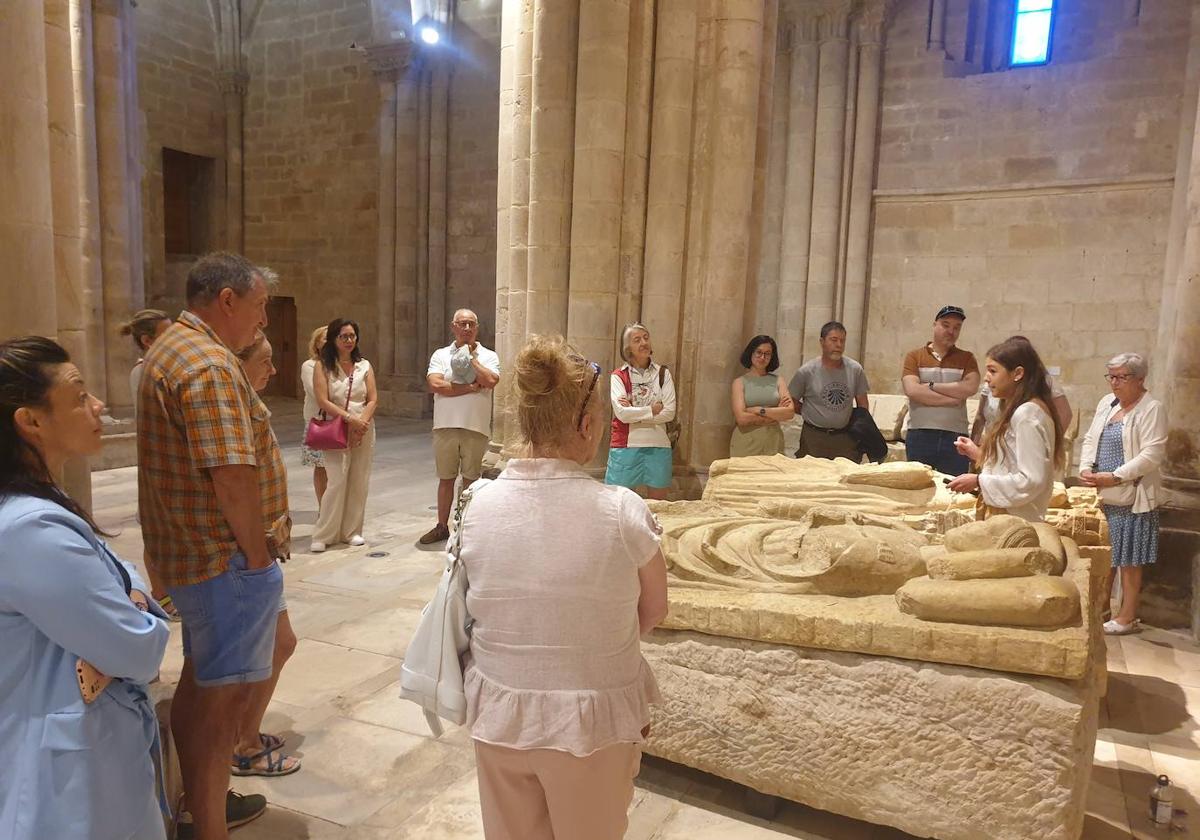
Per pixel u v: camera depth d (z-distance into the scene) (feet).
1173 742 11.28
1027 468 10.23
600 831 5.49
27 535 4.71
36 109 7.96
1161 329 28.78
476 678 5.48
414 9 41.93
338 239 49.42
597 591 5.27
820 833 8.83
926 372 17.28
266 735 10.11
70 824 4.89
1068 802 7.50
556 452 5.52
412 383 44.60
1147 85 29.94
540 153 18.37
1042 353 32.58
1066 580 8.07
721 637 8.98
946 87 33.40
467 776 9.72
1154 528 15.20
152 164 47.80
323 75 48.65
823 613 8.43
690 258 18.56
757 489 13.52
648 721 5.74
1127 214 30.63
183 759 7.55
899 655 8.12
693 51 17.98
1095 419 15.94
